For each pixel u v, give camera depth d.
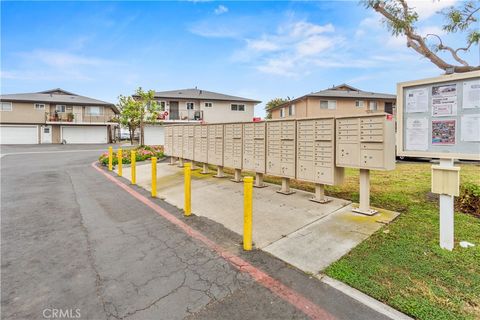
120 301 2.46
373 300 2.39
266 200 5.78
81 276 2.88
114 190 7.11
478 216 4.33
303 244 3.60
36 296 2.52
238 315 2.26
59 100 29.86
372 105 26.48
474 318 2.11
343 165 4.90
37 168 11.11
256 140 6.89
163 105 27.75
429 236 3.61
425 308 2.23
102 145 27.77
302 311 2.29
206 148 8.96
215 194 6.49
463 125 3.05
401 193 5.98
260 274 2.90
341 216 4.61
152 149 15.21
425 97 3.33
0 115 27.72
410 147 3.46
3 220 4.68
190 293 2.58
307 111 25.48
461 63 5.86
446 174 3.17
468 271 2.74
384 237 3.64
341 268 2.91
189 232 4.17
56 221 4.65
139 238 3.94
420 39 5.84
